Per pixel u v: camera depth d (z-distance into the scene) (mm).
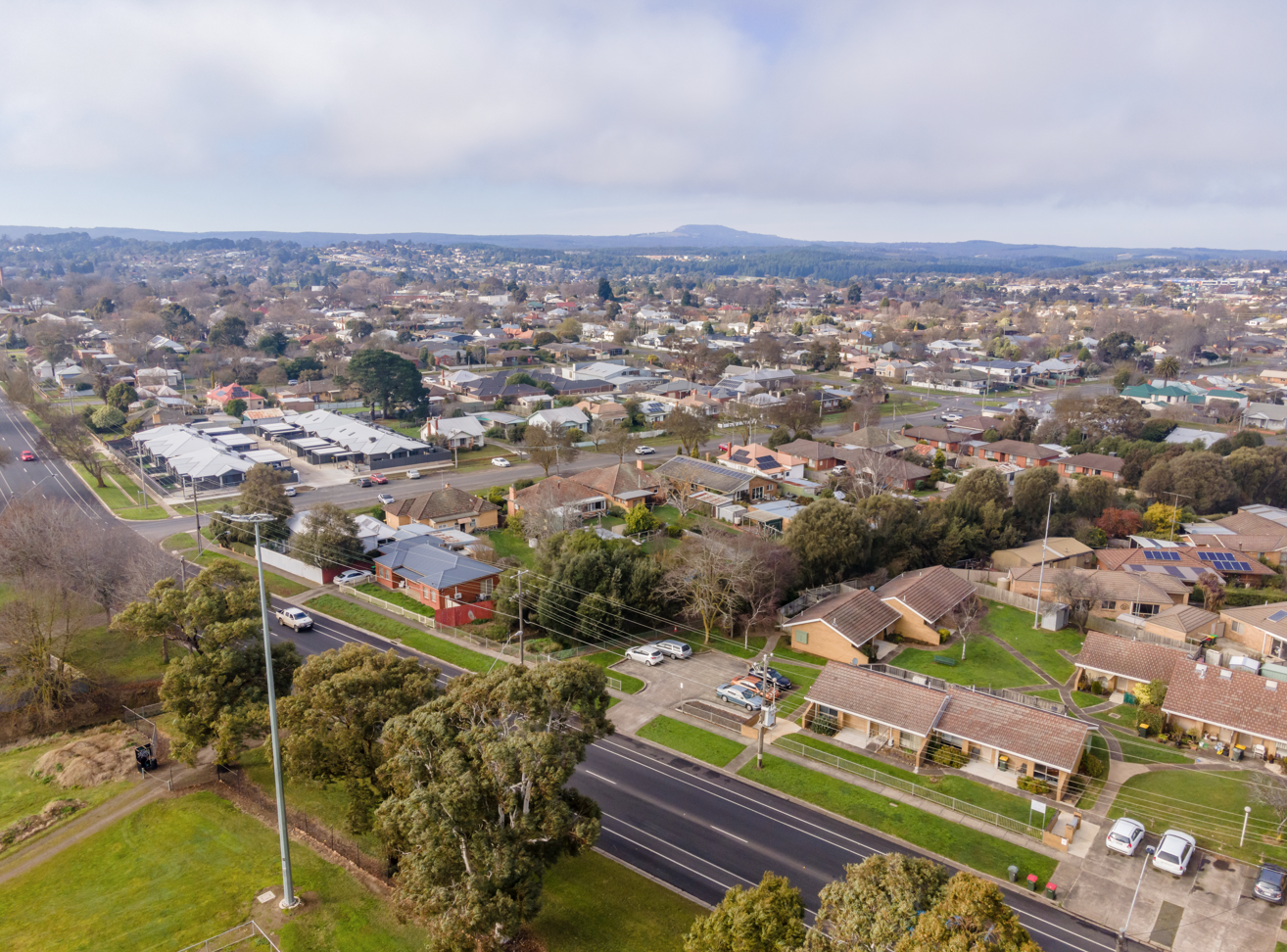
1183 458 118000
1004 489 104438
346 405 186625
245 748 54000
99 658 69812
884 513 93688
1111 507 107625
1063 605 81500
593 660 72125
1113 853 47156
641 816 49531
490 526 109000
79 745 55750
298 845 45312
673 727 60938
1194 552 93875
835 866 45281
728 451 139625
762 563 80000
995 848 47469
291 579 90188
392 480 130250
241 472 126375
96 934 38719
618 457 145125
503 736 36594
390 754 38656
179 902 40875
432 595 81188
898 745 58562
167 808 48875
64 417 139875
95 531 81375
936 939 26453
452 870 33812
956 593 82000
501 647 73188
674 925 39969
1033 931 40688
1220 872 45500
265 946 37844
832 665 63438
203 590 53594
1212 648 73750
